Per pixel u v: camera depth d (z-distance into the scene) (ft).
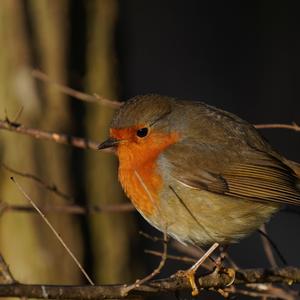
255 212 37.60
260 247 61.72
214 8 75.46
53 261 44.57
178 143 37.45
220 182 37.17
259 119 69.92
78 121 44.86
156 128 37.09
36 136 39.17
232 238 37.65
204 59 74.33
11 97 43.98
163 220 37.01
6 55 44.04
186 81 73.31
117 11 46.32
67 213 44.73
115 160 46.39
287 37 71.26
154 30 75.66
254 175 37.55
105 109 45.44
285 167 38.52
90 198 45.57
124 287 30.83
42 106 44.16
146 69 73.97
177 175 36.91
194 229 37.22
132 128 36.81
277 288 37.01
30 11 44.34
